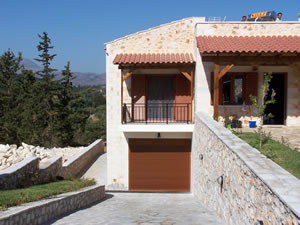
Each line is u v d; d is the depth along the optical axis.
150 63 13.05
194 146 13.09
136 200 11.69
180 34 14.83
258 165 5.14
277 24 13.98
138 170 14.66
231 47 11.93
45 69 33.00
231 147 6.41
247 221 5.29
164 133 14.51
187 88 14.90
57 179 12.02
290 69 13.91
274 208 4.12
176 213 8.43
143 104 14.91
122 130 13.55
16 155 12.95
